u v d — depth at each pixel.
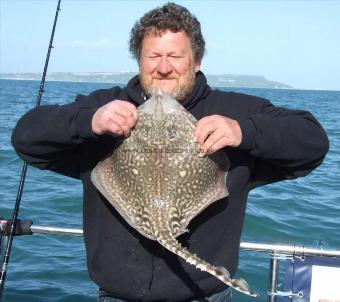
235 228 1.44
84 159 1.44
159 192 1.23
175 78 1.39
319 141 1.36
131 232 1.40
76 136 1.32
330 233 4.05
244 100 1.50
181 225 1.23
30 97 28.89
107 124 1.26
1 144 8.51
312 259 1.73
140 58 1.43
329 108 26.61
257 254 3.35
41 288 2.88
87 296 2.81
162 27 1.36
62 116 1.33
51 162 1.42
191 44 1.40
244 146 1.28
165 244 1.16
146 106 1.31
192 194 1.26
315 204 4.98
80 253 3.36
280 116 1.41
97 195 1.44
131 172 1.26
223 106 1.47
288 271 1.76
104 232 1.43
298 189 5.65
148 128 1.28
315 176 6.58
